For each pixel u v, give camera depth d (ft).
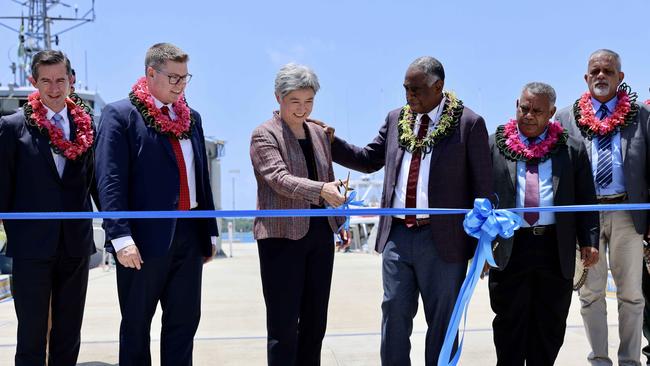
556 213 13.47
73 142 13.26
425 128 13.05
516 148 13.84
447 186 12.64
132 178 12.18
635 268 15.16
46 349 13.41
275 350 12.52
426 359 12.84
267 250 12.62
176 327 12.46
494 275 13.85
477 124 12.78
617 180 15.17
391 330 12.91
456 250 12.57
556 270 13.53
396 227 13.12
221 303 29.45
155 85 12.34
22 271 12.95
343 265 53.88
